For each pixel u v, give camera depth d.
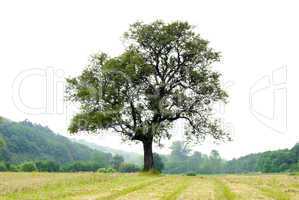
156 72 56.03
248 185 31.33
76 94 54.81
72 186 28.36
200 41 55.47
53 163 129.12
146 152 55.97
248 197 22.30
